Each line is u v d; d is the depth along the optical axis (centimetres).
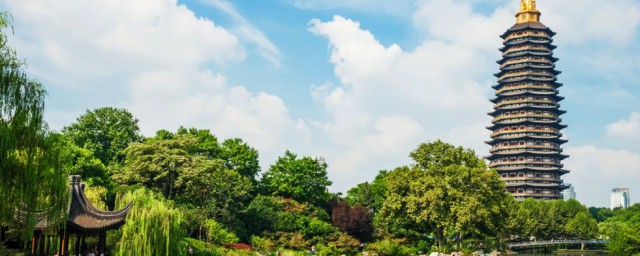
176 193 8144
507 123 19050
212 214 7838
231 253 6819
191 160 8344
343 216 9444
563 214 16288
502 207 8319
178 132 10219
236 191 8194
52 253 4475
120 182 7962
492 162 19625
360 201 11525
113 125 9562
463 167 8250
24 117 2784
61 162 3106
